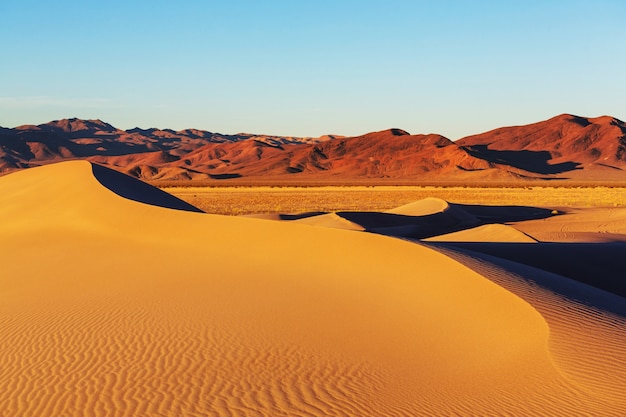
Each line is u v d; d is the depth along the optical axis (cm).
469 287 1438
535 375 919
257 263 2073
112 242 2764
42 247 2744
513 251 2438
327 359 1105
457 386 929
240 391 955
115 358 1131
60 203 3694
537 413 793
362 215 4431
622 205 6950
